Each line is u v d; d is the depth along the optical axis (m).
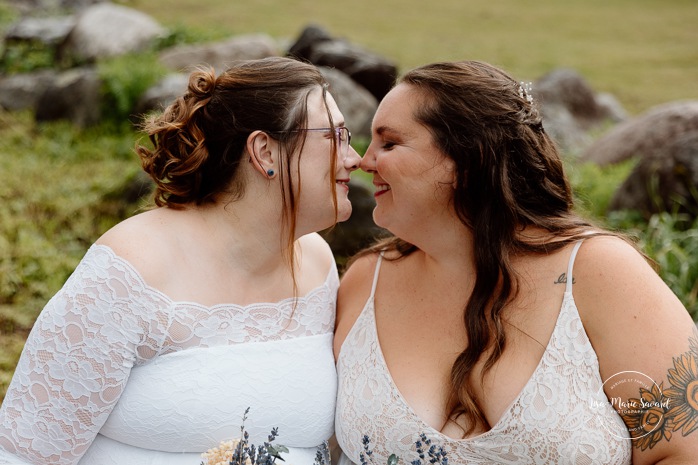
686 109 7.79
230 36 11.60
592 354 2.19
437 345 2.39
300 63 2.39
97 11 10.86
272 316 2.44
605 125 11.08
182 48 10.16
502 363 2.25
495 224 2.32
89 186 7.04
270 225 2.37
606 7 24.12
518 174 2.34
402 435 2.31
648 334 2.13
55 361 2.17
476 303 2.32
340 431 2.48
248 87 2.30
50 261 5.59
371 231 5.19
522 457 2.19
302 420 2.44
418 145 2.30
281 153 2.30
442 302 2.44
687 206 5.66
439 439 2.26
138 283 2.21
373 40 17.72
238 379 2.33
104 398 2.21
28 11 15.26
